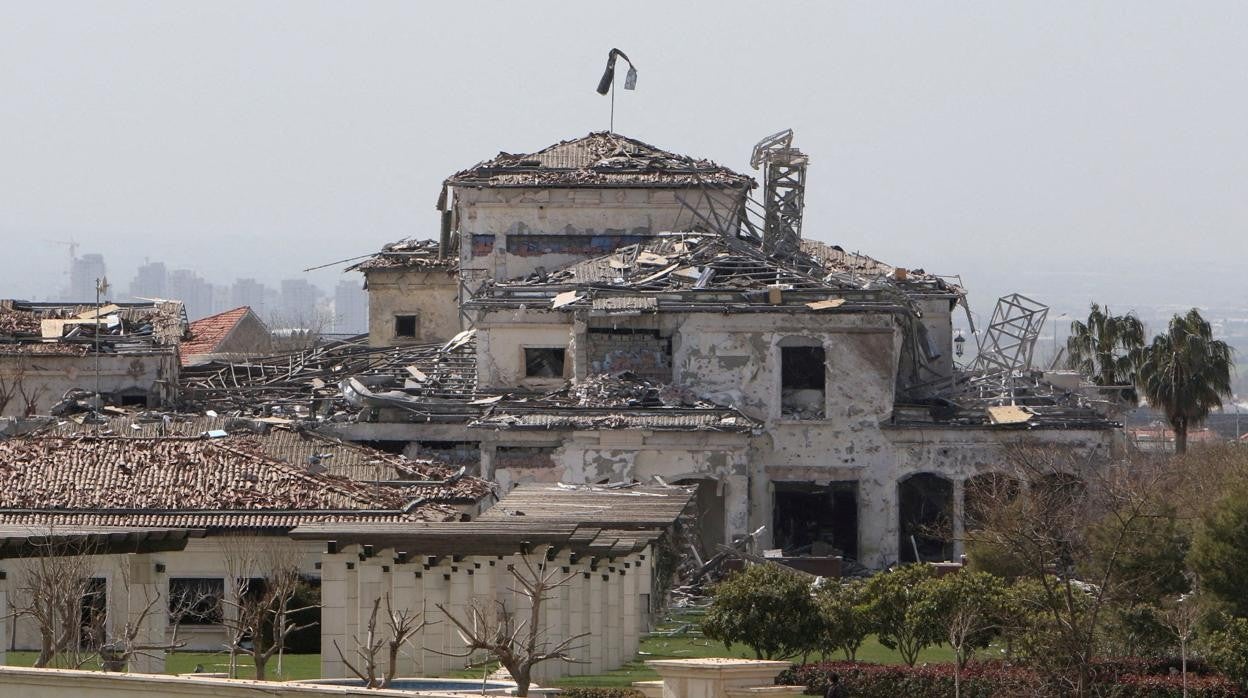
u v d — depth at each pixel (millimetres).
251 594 156250
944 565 188625
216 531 167250
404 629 114875
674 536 181625
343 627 137375
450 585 139125
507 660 113062
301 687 93688
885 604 144500
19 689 98875
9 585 146500
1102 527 160750
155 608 143375
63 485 176875
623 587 154125
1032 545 159625
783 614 140875
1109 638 145000
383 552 137750
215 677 107312
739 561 198250
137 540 141500
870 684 136250
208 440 186875
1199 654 142875
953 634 138000
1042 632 136875
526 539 137500
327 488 176000
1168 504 169500
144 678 96688
